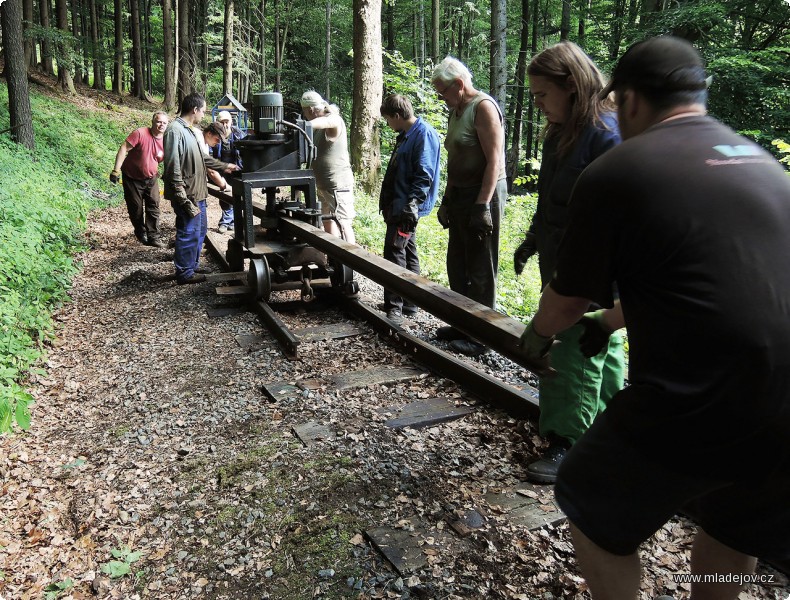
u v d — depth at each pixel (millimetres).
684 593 2447
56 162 13961
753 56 11633
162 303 6480
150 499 3295
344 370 4770
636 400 1669
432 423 3918
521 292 7391
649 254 1583
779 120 11484
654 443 1637
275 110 6129
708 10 12047
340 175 7266
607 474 1742
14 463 3715
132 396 4496
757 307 1473
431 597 2486
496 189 4867
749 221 1516
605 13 21078
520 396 3934
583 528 1790
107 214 11656
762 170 1585
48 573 2828
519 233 9891
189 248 7055
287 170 6203
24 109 13500
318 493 3197
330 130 7082
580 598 2439
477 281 5035
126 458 3703
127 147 8766
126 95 31969
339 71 33156
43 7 25766
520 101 25172
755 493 1712
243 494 3252
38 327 5551
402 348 5098
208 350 5223
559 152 3045
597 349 2229
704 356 1521
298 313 6125
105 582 2730
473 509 3014
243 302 6352
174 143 6676
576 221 1710
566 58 2875
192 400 4355
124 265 8102
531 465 3277
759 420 1504
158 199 9156
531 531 2859
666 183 1562
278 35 34719
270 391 4363
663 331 1588
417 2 28156
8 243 6609
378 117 13367
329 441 3695
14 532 3117
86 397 4551
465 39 32469
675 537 2785
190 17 38188
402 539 2812
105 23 36594
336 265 6199
